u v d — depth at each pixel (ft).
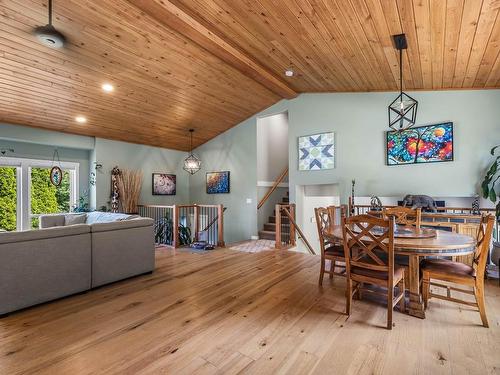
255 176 23.58
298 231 19.70
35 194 19.65
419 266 8.89
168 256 16.35
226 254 16.87
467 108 14.96
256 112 23.26
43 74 13.70
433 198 15.85
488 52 10.25
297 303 9.48
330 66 14.16
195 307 9.20
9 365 6.15
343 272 12.60
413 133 16.34
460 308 8.96
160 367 6.09
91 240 10.75
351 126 18.49
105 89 15.84
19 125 17.61
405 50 10.95
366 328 7.75
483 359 6.31
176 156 27.02
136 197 22.93
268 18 10.50
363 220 8.13
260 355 6.53
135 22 11.83
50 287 9.53
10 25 10.87
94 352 6.65
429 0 7.79
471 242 8.03
